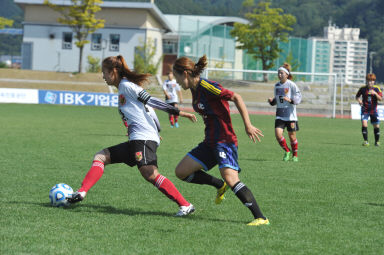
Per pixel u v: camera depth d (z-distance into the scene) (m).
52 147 37.72
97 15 163.75
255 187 23.75
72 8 144.50
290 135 34.22
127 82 17.58
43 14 164.38
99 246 13.66
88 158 32.38
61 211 17.73
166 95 63.00
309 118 96.94
